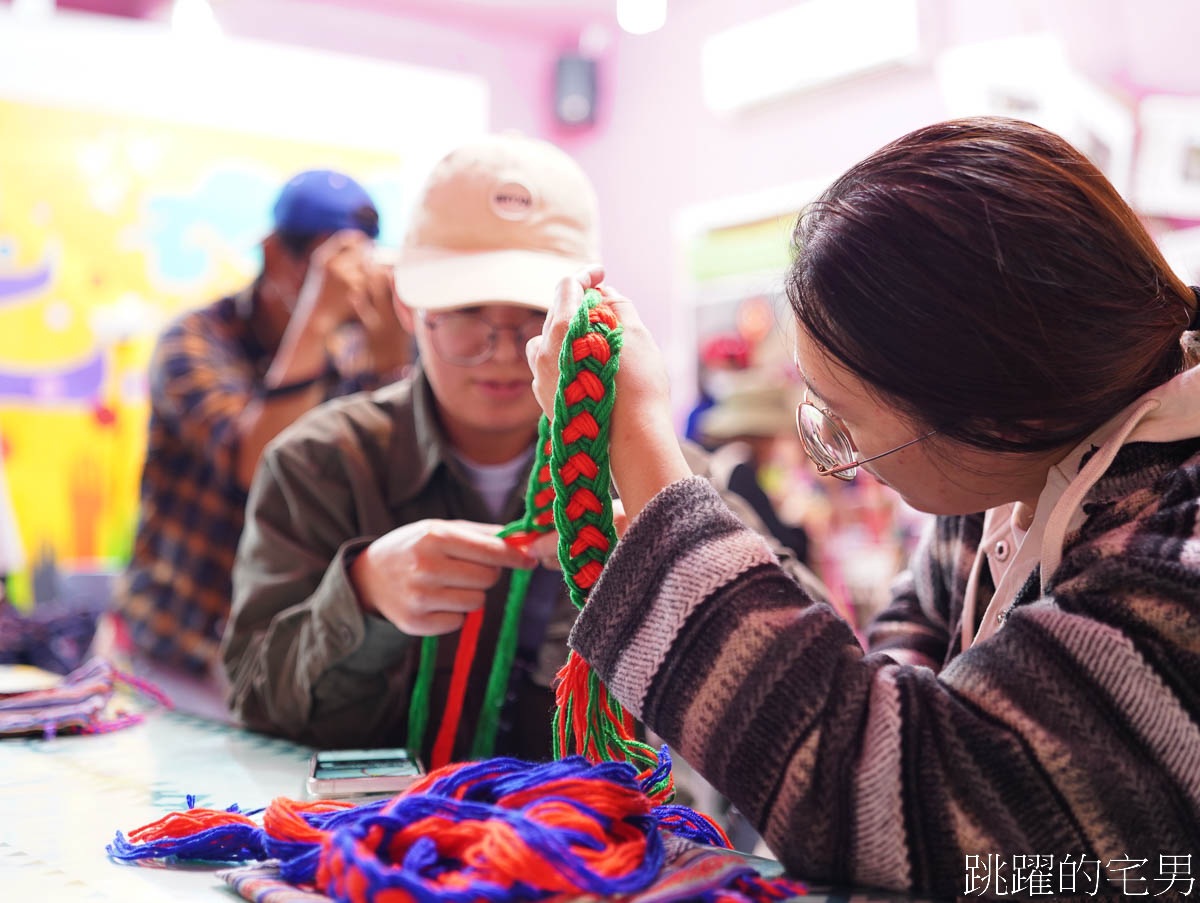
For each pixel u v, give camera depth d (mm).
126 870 595
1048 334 540
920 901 512
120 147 3357
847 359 574
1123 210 583
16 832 674
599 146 4105
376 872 436
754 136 3469
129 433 3373
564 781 531
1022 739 495
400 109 3650
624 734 630
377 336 1717
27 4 3281
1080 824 486
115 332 3363
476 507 1173
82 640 2031
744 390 3246
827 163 3223
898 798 501
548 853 455
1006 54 2734
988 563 741
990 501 634
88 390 3330
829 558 2891
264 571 1153
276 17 3738
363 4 3844
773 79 3334
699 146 3680
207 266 3465
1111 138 2492
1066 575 541
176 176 3420
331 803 618
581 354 616
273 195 3518
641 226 3922
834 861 514
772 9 3402
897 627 872
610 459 629
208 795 783
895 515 2729
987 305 539
